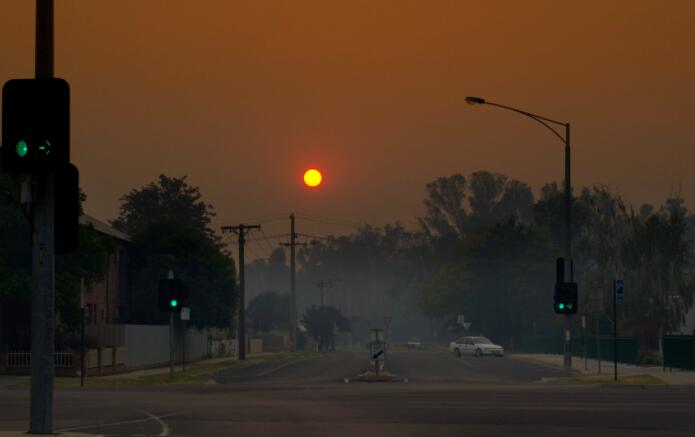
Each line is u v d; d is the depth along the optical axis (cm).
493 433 3466
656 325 13175
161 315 14262
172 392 6431
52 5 2866
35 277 2881
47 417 2878
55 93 2831
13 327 9344
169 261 14300
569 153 9369
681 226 13125
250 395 5866
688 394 5706
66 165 2892
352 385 7319
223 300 14638
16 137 2820
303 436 3391
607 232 13612
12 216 8756
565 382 7656
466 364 12031
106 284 13388
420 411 4431
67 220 2898
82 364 7669
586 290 13688
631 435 3384
